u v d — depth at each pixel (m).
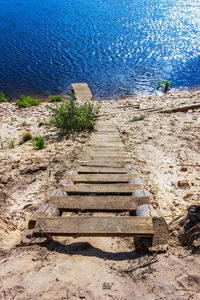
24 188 4.20
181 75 18.67
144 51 24.08
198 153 5.57
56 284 1.90
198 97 13.66
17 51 23.55
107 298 1.79
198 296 1.77
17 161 5.36
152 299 1.78
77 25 32.44
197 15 37.97
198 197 3.57
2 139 7.63
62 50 23.92
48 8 42.41
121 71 19.41
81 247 2.56
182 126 8.00
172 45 25.83
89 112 9.24
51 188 4.21
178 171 4.67
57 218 2.63
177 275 2.01
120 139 7.14
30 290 1.82
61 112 8.95
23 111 11.81
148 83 17.23
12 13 38.88
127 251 2.52
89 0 49.53
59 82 17.23
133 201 3.00
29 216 3.40
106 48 24.69
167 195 3.77
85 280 1.98
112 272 2.13
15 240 2.78
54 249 2.49
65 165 5.20
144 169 4.85
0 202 3.72
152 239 2.44
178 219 2.84
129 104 13.12
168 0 49.19
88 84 16.97
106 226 2.52
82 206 2.96
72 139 7.50
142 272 2.10
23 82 17.11
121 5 44.50
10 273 2.01
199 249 2.25
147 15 37.78
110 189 3.44
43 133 8.27
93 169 4.45
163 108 11.55
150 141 6.76
